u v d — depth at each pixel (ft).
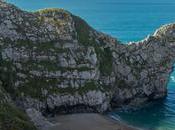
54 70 330.13
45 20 349.82
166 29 389.60
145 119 331.98
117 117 332.39
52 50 336.70
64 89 328.70
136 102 367.86
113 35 654.12
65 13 360.48
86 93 333.62
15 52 324.19
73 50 344.49
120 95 361.30
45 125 290.56
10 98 288.30
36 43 334.85
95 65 346.33
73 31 352.49
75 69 336.90
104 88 347.77
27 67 323.57
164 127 316.60
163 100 378.32
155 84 377.50
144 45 380.17
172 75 454.40
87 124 304.71
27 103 311.06
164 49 383.65
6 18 333.21
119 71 368.07
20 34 332.39
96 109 337.52
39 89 320.29
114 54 369.30
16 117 249.96
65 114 324.80
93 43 359.46
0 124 233.76
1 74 309.83
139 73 371.97
